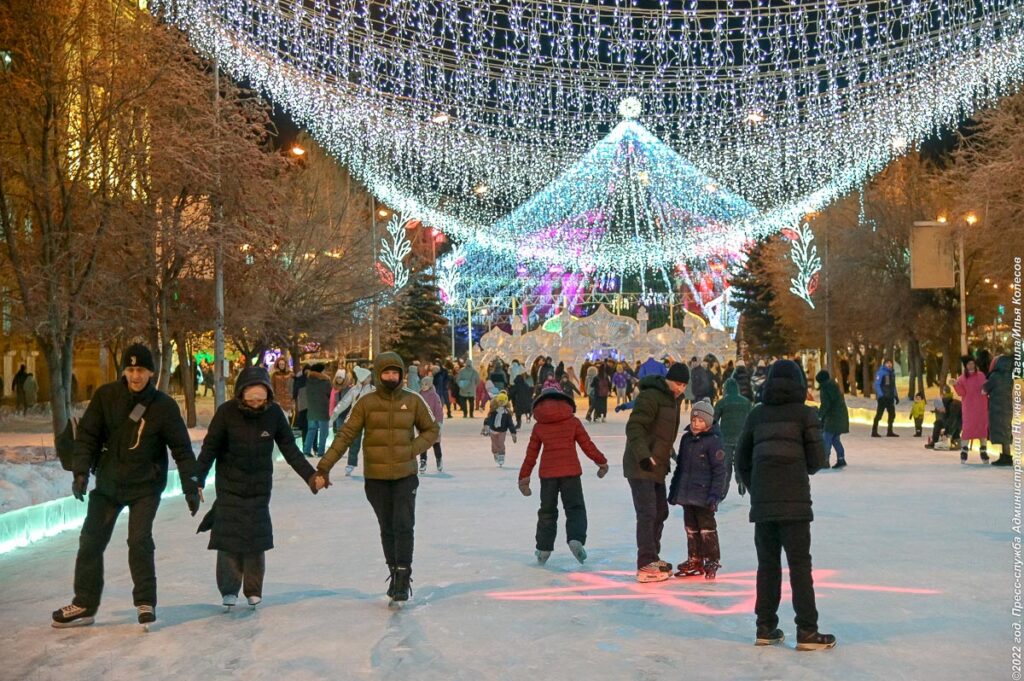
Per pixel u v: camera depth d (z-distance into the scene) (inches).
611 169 2682.1
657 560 393.1
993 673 265.0
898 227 1898.4
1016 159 1226.0
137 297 1010.7
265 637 314.0
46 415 1501.0
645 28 946.7
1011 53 1154.7
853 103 1376.7
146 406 335.6
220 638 313.4
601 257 2743.6
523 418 1576.0
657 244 2723.9
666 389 400.5
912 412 1167.6
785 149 1791.3
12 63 808.3
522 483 430.6
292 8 930.7
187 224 979.3
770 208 2410.2
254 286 1218.6
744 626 320.2
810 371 2760.8
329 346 1786.4
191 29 917.8
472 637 310.2
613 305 2787.9
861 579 382.0
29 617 343.6
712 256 2869.1
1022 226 1262.3
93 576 331.3
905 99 1343.5
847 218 2082.9
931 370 2664.9
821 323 2298.2
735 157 1993.1
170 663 286.5
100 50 829.2
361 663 283.3
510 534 509.0
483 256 2915.8
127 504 336.2
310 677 270.7
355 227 1761.8
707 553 394.0
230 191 999.6
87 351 1782.7
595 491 683.4
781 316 2603.3
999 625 315.3
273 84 1110.4
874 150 1702.8
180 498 682.2
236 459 351.6
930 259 1286.9
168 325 1107.3
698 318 2351.1
